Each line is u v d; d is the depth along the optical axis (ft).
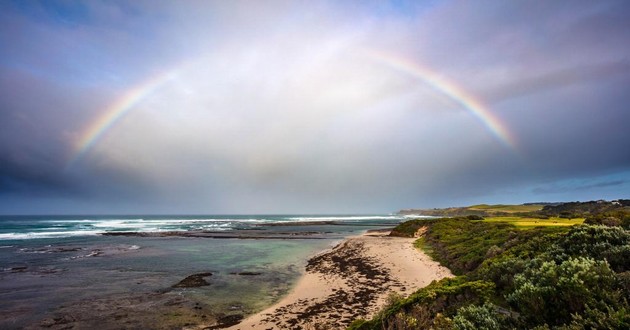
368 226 362.12
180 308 56.85
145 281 78.18
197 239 191.21
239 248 145.89
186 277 81.25
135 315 53.26
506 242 72.69
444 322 25.79
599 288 21.24
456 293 34.30
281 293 66.28
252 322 49.34
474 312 25.38
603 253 31.73
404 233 177.68
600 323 17.66
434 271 77.87
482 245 82.28
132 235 216.95
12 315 53.52
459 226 149.48
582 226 41.16
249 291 68.08
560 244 40.32
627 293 20.98
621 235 36.06
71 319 51.57
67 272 89.20
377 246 128.26
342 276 79.46
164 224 378.12
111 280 79.36
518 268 36.58
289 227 335.26
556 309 21.74
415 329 28.76
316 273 85.51
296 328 46.37
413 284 68.18
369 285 69.05
